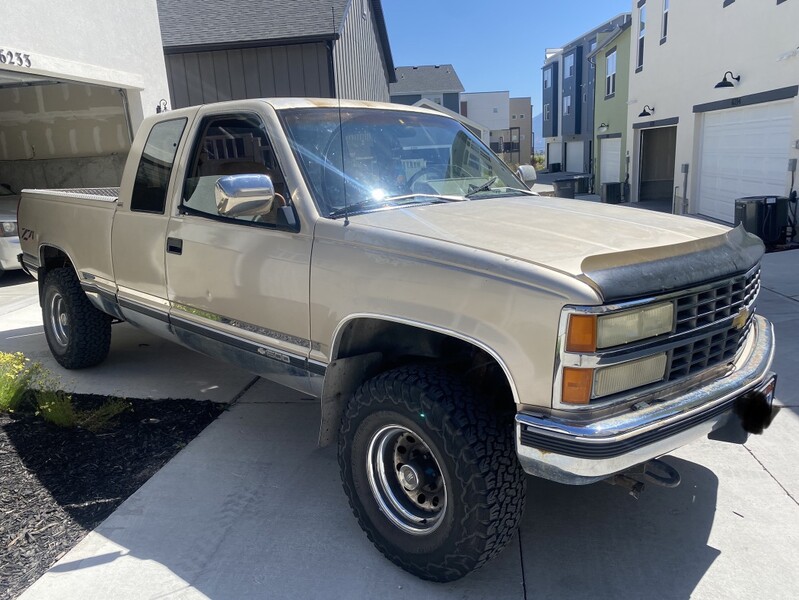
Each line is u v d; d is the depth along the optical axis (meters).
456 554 2.58
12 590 2.76
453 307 2.50
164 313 4.05
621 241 2.67
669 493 3.44
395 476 2.85
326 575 2.85
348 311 2.86
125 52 10.05
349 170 3.39
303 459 3.89
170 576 2.85
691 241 2.67
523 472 2.58
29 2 8.06
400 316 2.66
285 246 3.14
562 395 2.28
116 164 13.37
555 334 2.25
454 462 2.50
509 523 2.56
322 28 15.30
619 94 22.77
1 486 3.58
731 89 12.84
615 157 23.83
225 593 2.74
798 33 10.38
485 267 2.43
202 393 4.94
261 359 3.43
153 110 10.85
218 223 3.54
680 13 15.61
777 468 3.64
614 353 2.28
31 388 4.79
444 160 3.88
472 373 2.84
